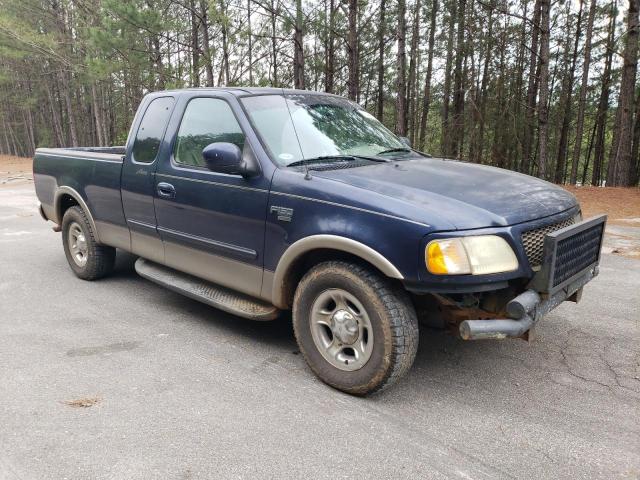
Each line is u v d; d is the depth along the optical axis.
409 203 2.95
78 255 5.67
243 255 3.71
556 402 3.16
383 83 31.80
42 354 3.75
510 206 3.06
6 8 24.55
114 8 15.97
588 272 3.54
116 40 16.75
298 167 3.53
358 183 3.20
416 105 33.69
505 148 22.09
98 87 28.67
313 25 17.78
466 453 2.64
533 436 2.80
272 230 3.47
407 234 2.84
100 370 3.50
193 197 4.01
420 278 2.82
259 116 3.83
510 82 22.39
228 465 2.52
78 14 22.12
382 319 2.97
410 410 3.05
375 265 2.94
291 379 3.42
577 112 30.42
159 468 2.49
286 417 2.95
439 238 2.78
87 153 5.34
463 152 23.50
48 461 2.53
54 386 3.27
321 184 3.26
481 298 3.14
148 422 2.87
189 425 2.85
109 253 5.49
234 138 3.81
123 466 2.50
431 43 28.14
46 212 6.09
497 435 2.80
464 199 3.05
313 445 2.68
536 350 3.90
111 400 3.10
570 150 38.66
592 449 2.69
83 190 5.29
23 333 4.14
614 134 25.48
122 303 4.91
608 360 3.73
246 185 3.62
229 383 3.35
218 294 4.04
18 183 17.25
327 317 3.29
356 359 3.15
